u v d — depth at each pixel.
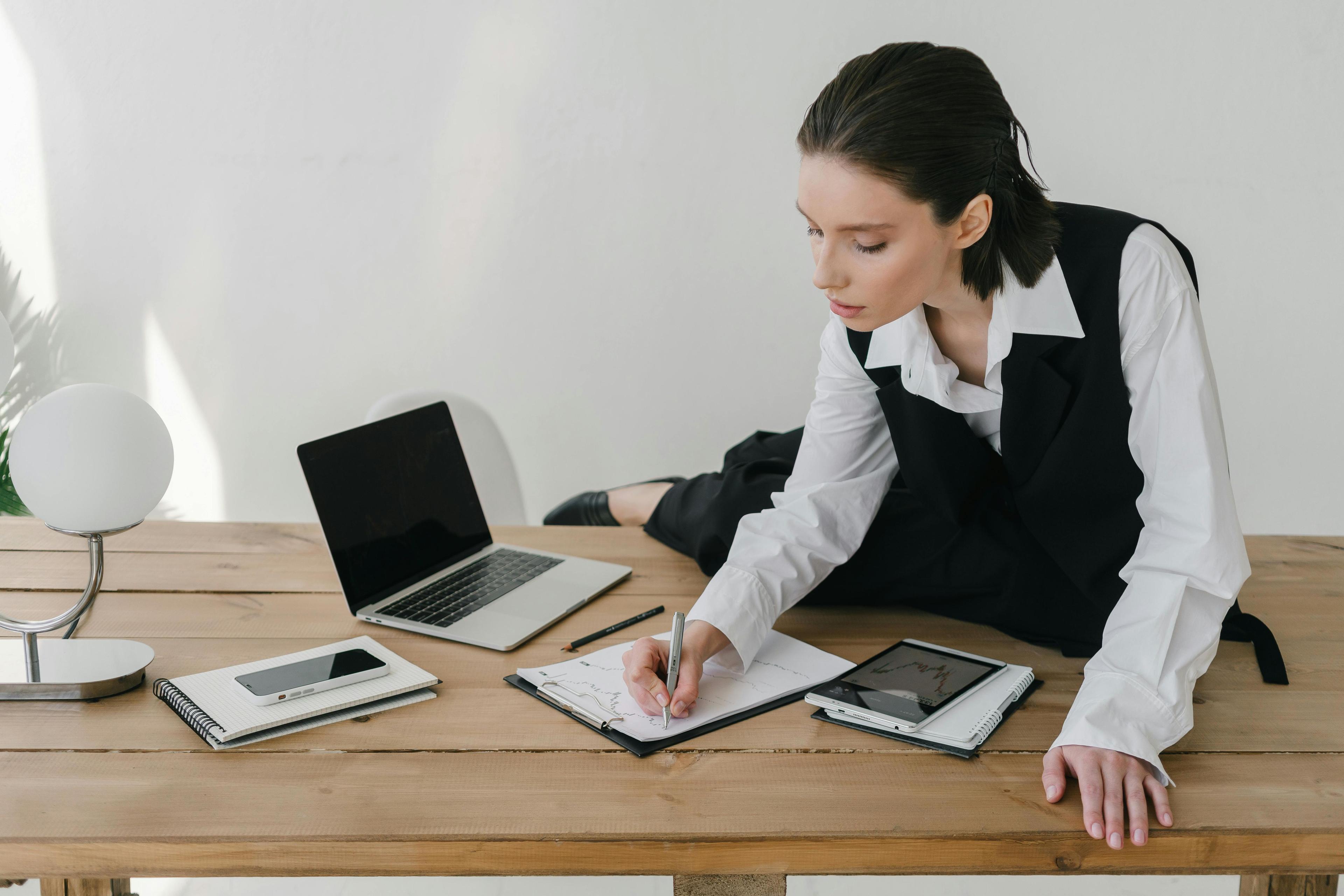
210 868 0.90
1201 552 1.06
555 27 2.89
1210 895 1.89
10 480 2.75
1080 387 1.17
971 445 1.34
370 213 3.04
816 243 1.04
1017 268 1.11
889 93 0.94
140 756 1.02
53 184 3.02
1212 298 3.02
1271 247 2.96
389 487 1.50
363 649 1.24
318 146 2.99
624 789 0.98
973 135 0.97
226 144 2.99
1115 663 1.06
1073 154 2.94
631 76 2.92
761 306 3.06
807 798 0.97
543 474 3.21
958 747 1.05
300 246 3.06
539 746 1.06
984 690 1.18
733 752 1.06
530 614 1.39
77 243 3.06
